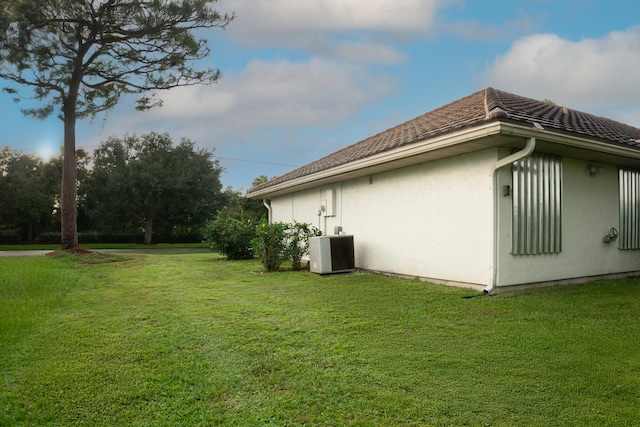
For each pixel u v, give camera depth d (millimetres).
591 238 7980
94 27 14836
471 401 2779
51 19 14266
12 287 7488
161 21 15125
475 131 5812
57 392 2994
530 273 6922
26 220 33688
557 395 2855
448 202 7410
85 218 36688
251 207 37906
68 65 15367
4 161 33469
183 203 34125
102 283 8195
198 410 2721
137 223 35562
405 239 8531
